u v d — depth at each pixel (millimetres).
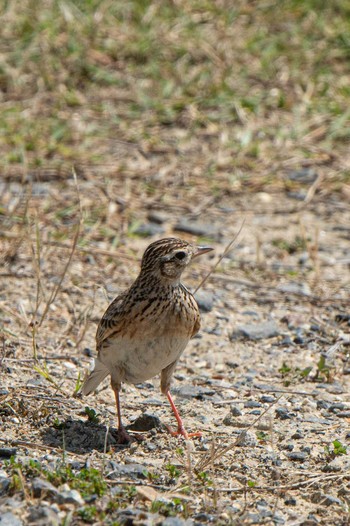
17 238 13617
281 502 7922
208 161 17578
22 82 19609
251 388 10523
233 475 8352
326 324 12406
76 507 7449
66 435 9023
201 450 8867
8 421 9227
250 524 7434
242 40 20969
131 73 20109
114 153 17750
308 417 9758
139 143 18109
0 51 20219
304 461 8711
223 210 16109
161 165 17406
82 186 16422
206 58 20484
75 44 20297
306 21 21719
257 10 21953
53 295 12500
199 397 10242
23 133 17922
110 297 12750
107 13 21328
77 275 13367
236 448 8938
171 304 8852
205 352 11617
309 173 17344
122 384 10523
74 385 10234
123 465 8320
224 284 13586
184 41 20734
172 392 10344
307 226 15672
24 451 8562
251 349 11727
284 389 10500
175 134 18438
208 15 21656
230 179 17016
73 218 15273
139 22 21281
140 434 9172
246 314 12680
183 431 9172
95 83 19844
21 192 15453
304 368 11141
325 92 19656
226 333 12148
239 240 15078
